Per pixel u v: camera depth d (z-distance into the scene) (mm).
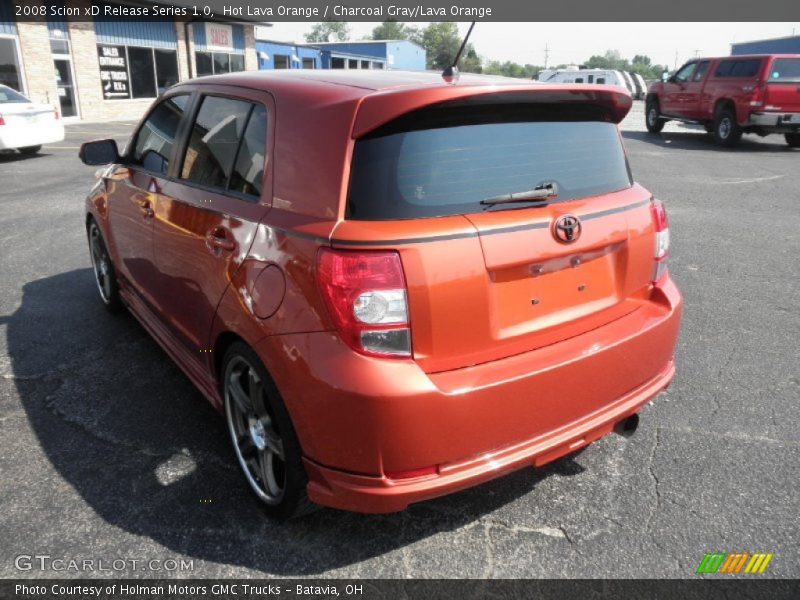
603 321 2650
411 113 2227
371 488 2205
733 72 16141
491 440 2275
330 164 2252
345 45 56406
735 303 5215
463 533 2641
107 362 4109
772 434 3334
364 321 2098
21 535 2590
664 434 3344
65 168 12375
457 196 2242
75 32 21453
